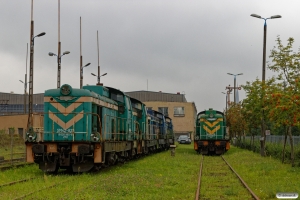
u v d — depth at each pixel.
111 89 24.66
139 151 30.00
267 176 18.55
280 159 28.81
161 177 17.77
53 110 19.25
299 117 19.55
